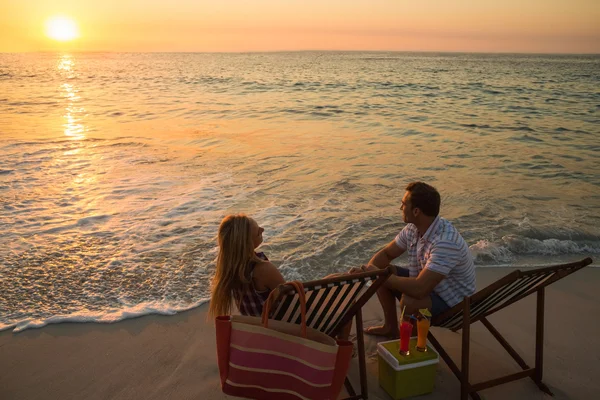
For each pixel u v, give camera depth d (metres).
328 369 2.37
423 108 20.09
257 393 2.50
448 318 3.25
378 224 6.40
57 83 33.56
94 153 10.18
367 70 56.94
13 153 10.00
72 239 5.74
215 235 5.93
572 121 16.67
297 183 8.22
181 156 10.05
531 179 8.91
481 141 12.59
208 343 3.78
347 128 14.36
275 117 16.62
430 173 9.15
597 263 5.46
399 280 3.25
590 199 7.76
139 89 28.52
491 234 6.20
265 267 2.85
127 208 6.83
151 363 3.52
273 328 2.48
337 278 2.53
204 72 50.41
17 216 6.44
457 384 3.31
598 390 3.29
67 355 3.60
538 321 3.24
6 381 3.30
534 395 3.24
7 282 4.69
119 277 4.85
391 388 3.14
